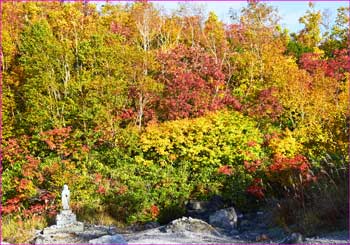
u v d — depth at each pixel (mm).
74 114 21766
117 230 15523
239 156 19203
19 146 21016
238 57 26547
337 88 24953
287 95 23031
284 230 12805
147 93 22625
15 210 18062
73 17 28969
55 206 17656
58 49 22688
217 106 22844
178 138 19250
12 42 26969
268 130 22062
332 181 12836
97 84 21391
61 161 19688
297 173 15352
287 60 26219
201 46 29766
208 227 14305
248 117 22156
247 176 17859
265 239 12242
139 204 17625
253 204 17500
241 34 29469
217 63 26094
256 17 29375
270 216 14383
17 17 30172
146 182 18469
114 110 22250
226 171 18094
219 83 24422
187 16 30609
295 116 23078
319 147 16859
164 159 19766
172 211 17578
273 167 15969
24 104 23922
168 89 23328
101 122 21312
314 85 24188
